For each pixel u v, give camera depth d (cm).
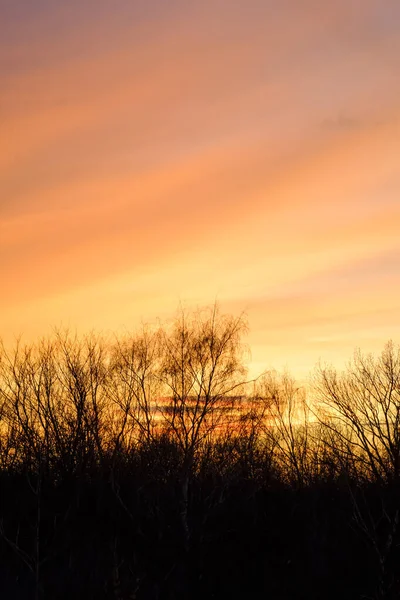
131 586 3052
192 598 3253
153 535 3362
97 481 3628
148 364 3719
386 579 3397
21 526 3475
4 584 3120
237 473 3641
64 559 3291
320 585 3500
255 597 3409
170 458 3503
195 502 3541
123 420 3722
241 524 3731
